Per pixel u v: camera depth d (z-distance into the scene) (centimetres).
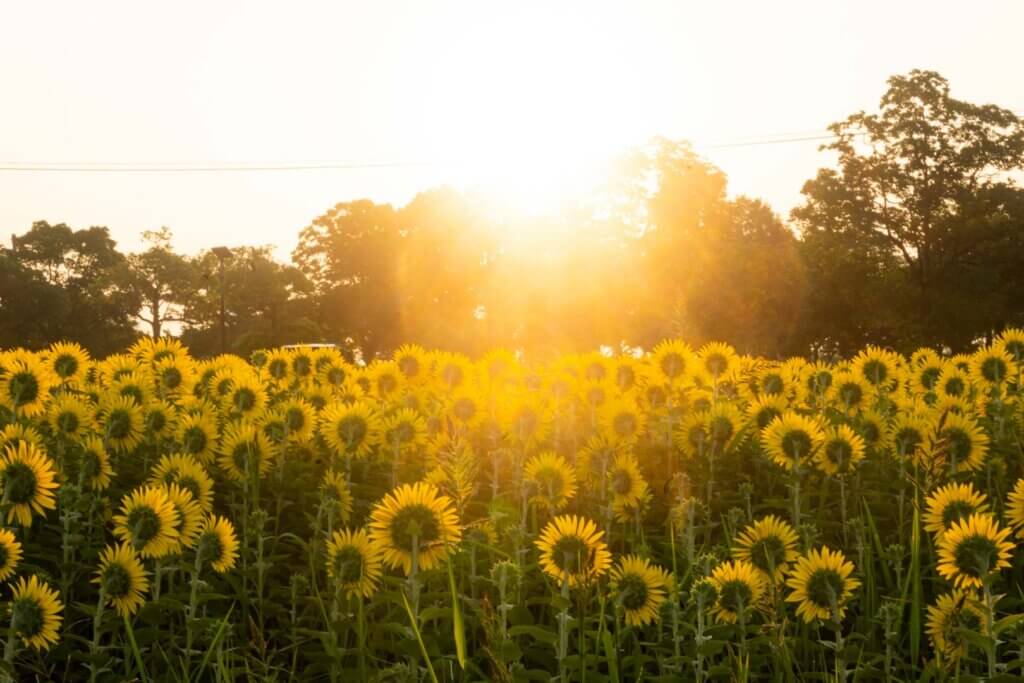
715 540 456
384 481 488
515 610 341
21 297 8850
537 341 7188
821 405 607
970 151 5691
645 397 585
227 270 9256
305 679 367
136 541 364
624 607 342
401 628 332
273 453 462
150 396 551
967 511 370
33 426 487
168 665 357
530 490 413
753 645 338
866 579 388
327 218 9206
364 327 8956
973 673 355
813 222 6006
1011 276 5559
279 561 428
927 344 5475
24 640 339
